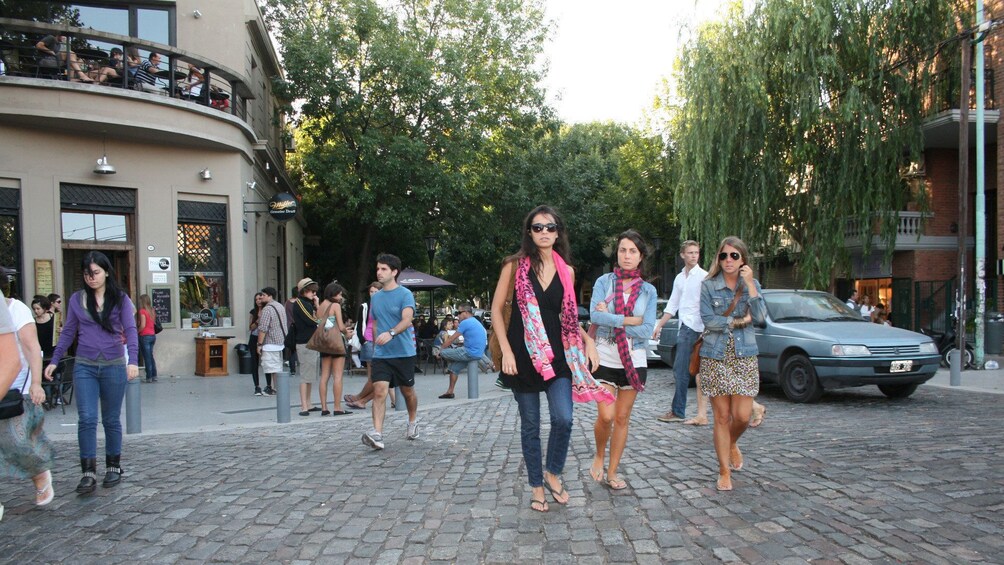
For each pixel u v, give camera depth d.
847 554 3.86
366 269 26.69
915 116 16.77
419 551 4.13
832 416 8.55
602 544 4.14
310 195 29.67
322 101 21.50
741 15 17.27
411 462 6.47
